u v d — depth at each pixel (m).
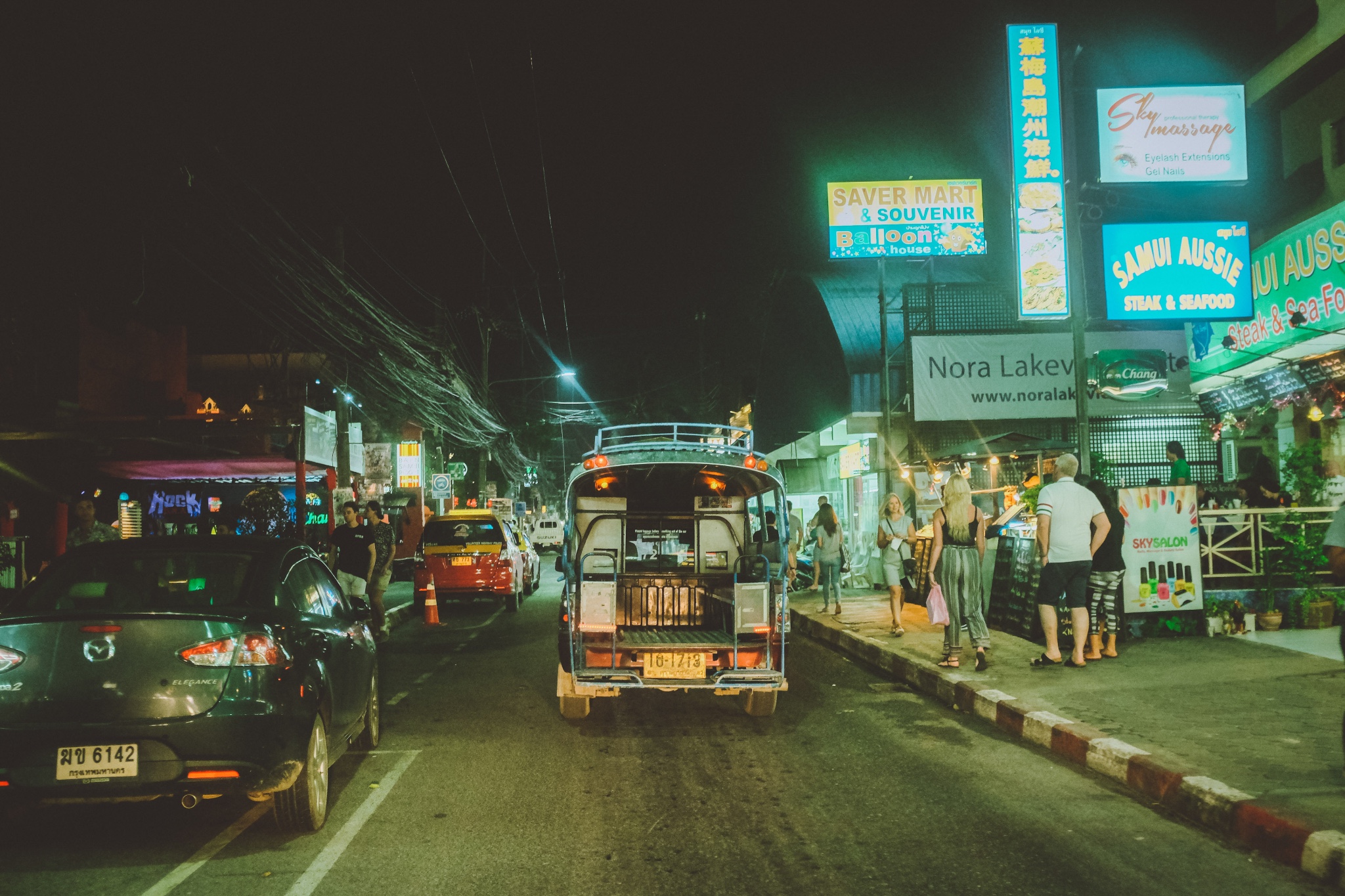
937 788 5.84
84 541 9.38
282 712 4.80
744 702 8.28
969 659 9.57
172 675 4.66
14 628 4.66
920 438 16.80
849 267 23.08
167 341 22.17
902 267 22.77
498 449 42.75
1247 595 10.39
